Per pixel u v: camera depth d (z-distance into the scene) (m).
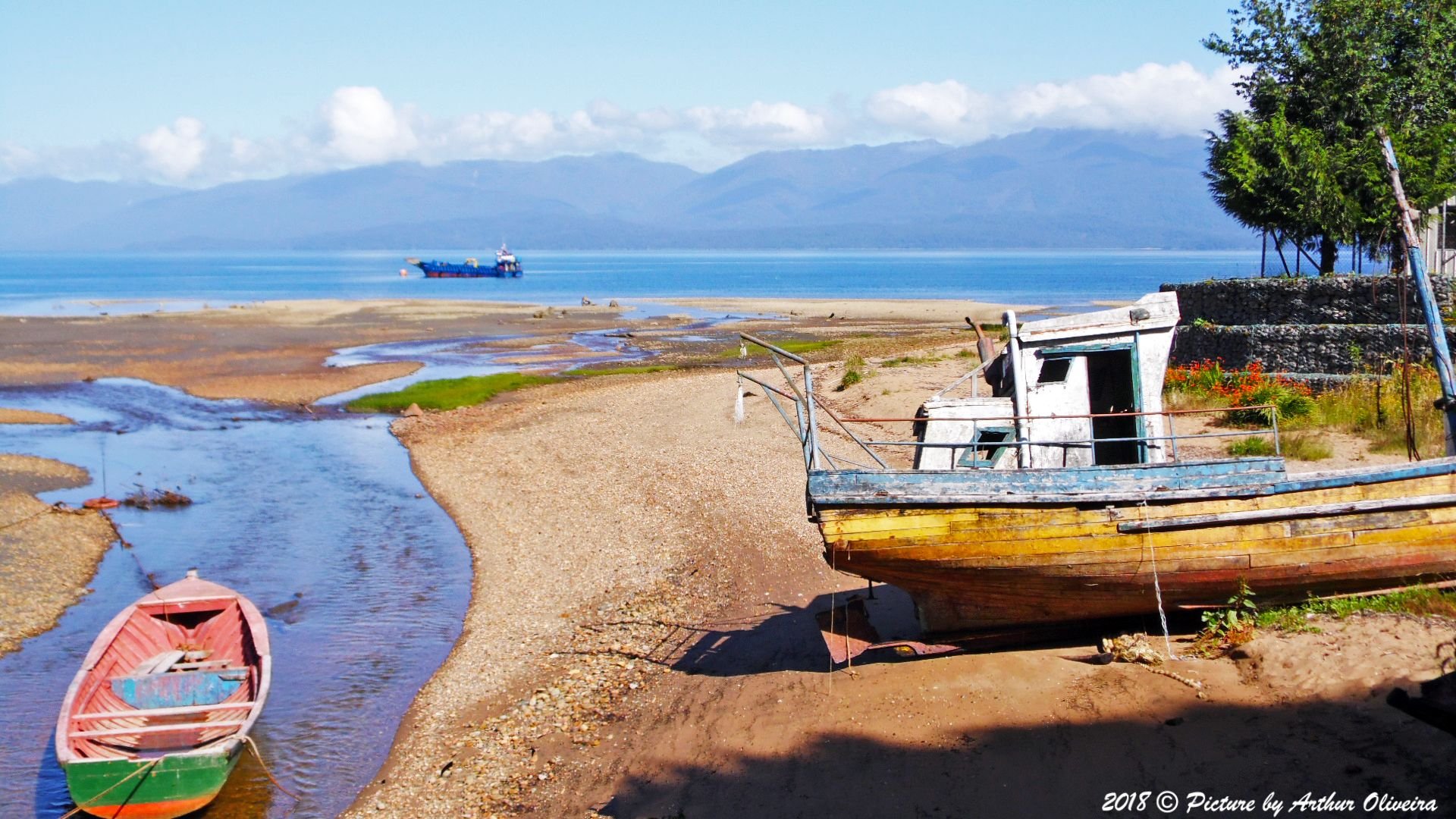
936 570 11.36
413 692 14.40
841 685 12.16
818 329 66.25
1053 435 12.26
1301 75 30.08
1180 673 10.63
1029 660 11.72
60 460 29.83
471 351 55.91
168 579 19.48
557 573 19.00
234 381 44.53
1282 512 10.70
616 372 45.69
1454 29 28.73
